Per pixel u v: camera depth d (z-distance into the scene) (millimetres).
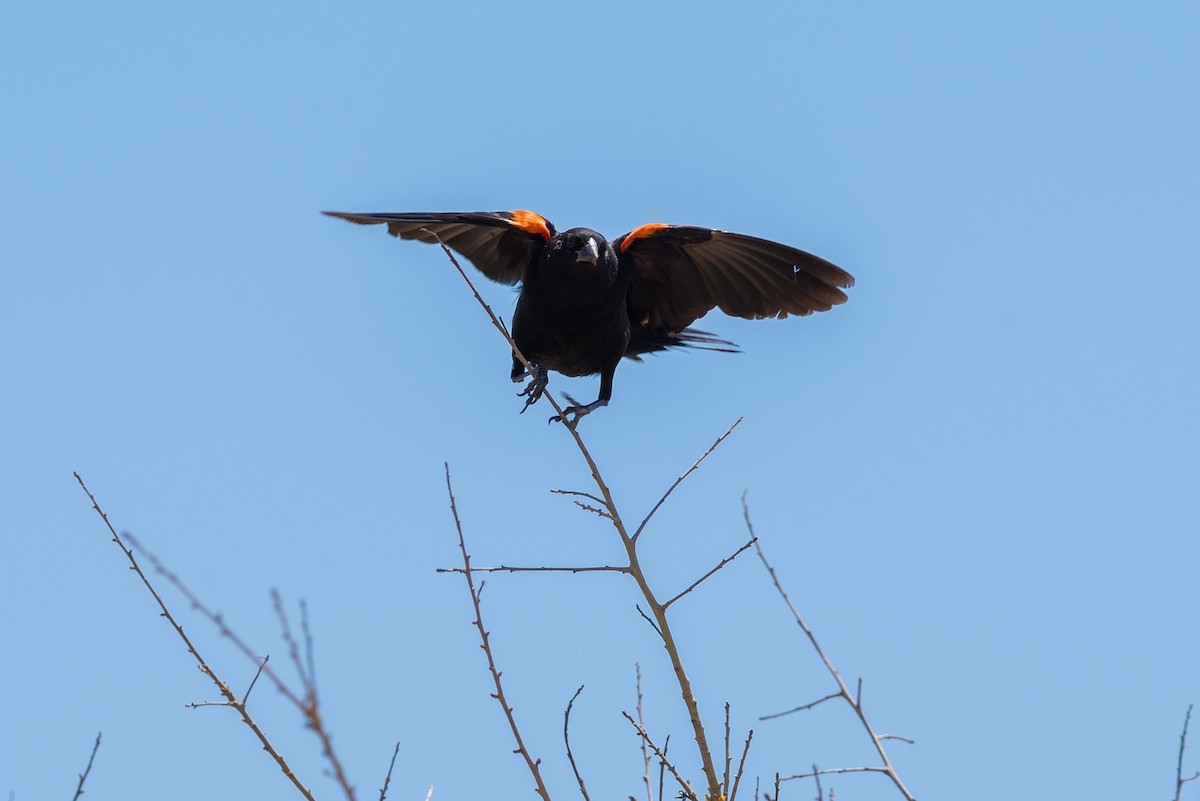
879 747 6695
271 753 6965
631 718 8109
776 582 7039
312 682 5484
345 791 5316
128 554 7215
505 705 7672
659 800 7812
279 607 5539
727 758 7660
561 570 8375
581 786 7605
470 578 7938
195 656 7082
